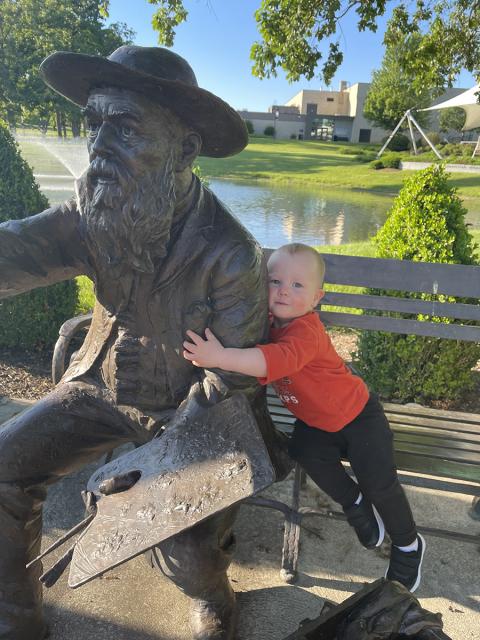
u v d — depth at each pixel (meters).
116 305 1.64
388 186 26.19
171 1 5.65
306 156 42.06
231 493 1.31
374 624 1.50
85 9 29.88
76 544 1.37
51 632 1.89
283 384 1.84
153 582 2.12
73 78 1.44
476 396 4.00
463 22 6.73
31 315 4.21
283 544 2.22
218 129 1.51
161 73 1.38
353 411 1.82
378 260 2.70
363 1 5.71
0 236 1.56
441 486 2.09
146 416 1.69
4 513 1.61
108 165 1.37
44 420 1.66
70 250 1.63
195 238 1.54
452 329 2.62
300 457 1.90
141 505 1.37
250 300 1.55
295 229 13.37
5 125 4.04
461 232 3.64
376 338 3.75
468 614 2.05
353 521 1.95
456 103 25.12
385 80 45.12
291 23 5.81
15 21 28.00
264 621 1.97
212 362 1.52
